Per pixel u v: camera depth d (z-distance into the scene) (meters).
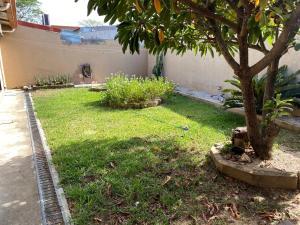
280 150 3.39
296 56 5.04
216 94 7.71
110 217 2.20
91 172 2.96
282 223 2.08
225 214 2.21
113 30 11.54
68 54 11.05
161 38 2.32
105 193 2.53
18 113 6.20
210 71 7.93
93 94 8.38
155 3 1.46
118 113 5.82
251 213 2.22
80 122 5.13
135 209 2.27
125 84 6.80
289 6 1.93
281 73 5.05
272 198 2.41
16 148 3.93
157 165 3.10
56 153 3.58
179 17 2.31
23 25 10.23
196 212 2.24
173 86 7.65
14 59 10.31
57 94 8.55
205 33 2.93
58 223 2.18
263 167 2.66
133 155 3.39
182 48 3.19
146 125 4.80
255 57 6.06
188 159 3.24
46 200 2.51
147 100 6.57
